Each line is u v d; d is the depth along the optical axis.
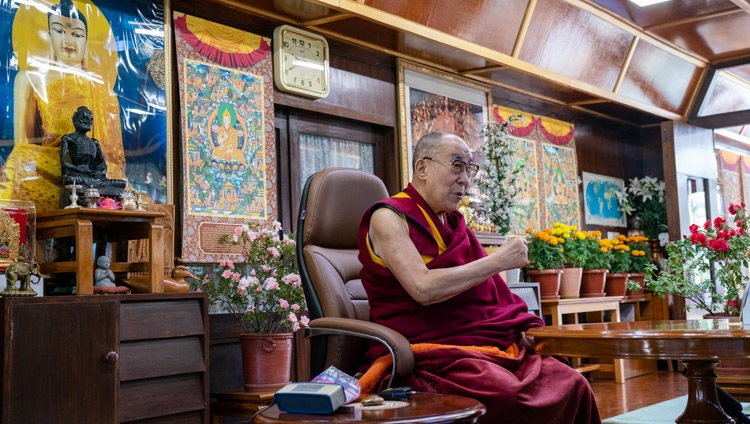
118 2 3.86
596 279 6.52
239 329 4.24
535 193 6.75
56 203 3.52
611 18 6.30
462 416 1.67
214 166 4.24
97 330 2.99
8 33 3.42
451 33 5.28
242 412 3.81
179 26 4.16
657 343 1.88
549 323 6.22
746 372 3.25
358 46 5.12
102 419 2.96
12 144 3.39
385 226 2.45
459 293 2.40
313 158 5.05
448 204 2.56
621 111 7.59
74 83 3.64
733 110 8.01
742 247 4.53
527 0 5.53
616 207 7.93
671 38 7.00
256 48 4.54
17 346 2.74
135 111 3.88
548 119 7.02
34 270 2.95
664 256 7.87
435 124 5.68
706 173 7.89
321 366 2.48
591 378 6.69
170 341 3.34
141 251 3.72
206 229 4.16
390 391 1.93
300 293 3.99
